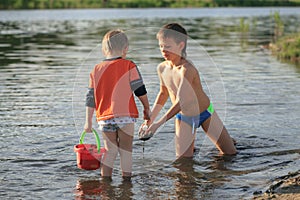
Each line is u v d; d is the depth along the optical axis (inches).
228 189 202.4
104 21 1187.3
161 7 2089.1
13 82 427.2
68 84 415.8
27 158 239.6
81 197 195.8
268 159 240.1
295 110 329.4
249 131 283.9
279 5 2146.9
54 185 208.2
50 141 264.4
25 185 207.8
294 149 254.1
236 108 334.6
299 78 450.0
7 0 1900.8
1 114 318.7
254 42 751.7
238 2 2146.9
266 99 361.1
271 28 1000.2
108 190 203.3
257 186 204.5
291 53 596.7
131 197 195.8
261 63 545.6
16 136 272.7
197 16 1427.2
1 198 193.9
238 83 421.7
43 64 530.3
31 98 364.5
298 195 190.2
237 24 1111.0
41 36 845.8
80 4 1979.6
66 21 1209.4
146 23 1098.1
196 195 197.0
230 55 608.1
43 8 1919.3
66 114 316.5
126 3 2060.8
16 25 1090.7
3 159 237.6
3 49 668.7
